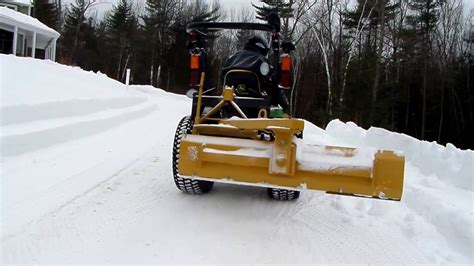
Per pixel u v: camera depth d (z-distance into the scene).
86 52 52.28
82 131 6.88
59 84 9.90
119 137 7.41
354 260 3.29
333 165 3.36
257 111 4.46
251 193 4.79
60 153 5.63
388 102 31.44
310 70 37.75
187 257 3.10
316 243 3.55
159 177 5.09
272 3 38.03
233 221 3.88
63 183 4.39
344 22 37.56
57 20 53.03
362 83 29.70
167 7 49.06
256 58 4.65
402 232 3.96
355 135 9.58
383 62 36.28
